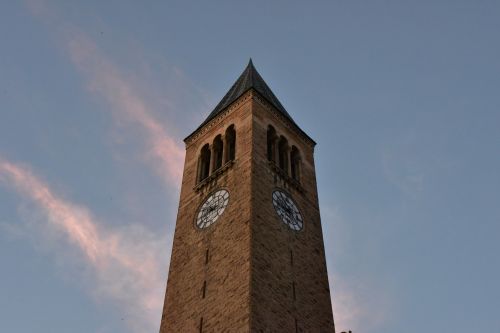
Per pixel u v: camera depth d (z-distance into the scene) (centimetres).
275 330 4962
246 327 4753
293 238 6044
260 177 6228
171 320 5594
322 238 6519
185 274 5909
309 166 7381
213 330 5053
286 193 6481
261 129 6906
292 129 7562
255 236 5516
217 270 5547
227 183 6381
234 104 7394
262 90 8081
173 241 6450
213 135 7375
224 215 6031
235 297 5091
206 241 6000
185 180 7200
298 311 5378
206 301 5381
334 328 5712
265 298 5097
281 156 7125
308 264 5984
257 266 5269
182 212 6731
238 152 6644
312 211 6731
